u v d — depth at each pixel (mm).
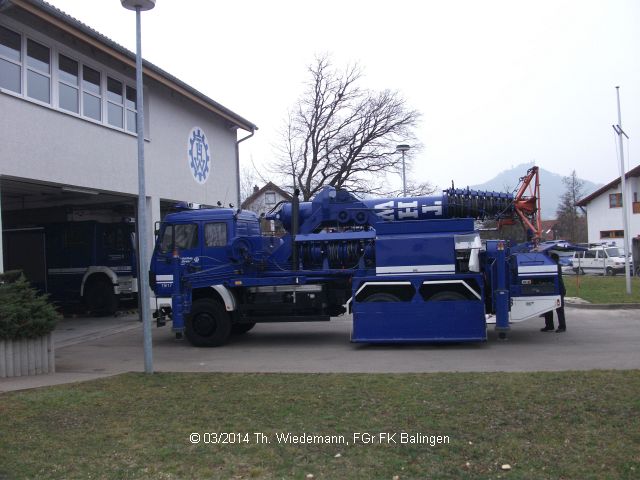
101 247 17875
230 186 22562
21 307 8477
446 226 10820
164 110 17781
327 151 37094
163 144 17656
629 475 4141
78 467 4578
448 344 11023
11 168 11703
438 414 5707
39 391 7203
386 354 10102
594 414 5512
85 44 13656
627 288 20016
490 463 4445
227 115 21078
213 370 8938
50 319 8742
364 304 10859
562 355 9383
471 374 7621
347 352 10484
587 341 10852
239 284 11750
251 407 6207
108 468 4551
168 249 12195
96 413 6102
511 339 11352
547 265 11039
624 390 6340
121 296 18219
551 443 4805
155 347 11867
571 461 4422
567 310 16484
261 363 9555
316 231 12164
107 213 18734
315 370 8695
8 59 11875
